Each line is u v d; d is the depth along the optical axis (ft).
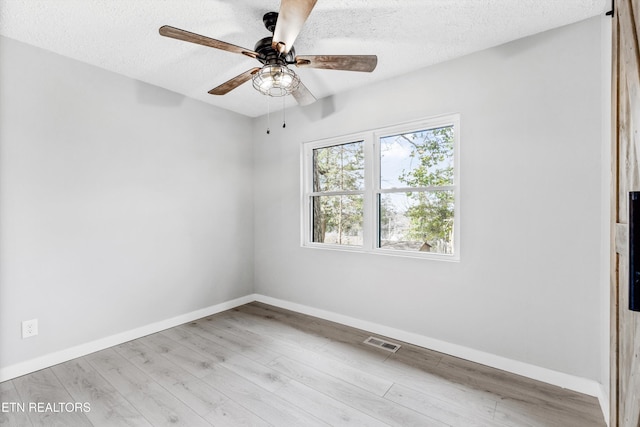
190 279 10.31
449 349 7.80
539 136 6.61
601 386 5.92
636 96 3.07
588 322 6.12
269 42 6.04
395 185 9.15
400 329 8.66
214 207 11.05
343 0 5.63
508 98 6.98
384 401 5.98
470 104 7.50
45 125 7.24
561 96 6.37
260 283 12.34
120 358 7.69
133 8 5.82
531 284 6.73
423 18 6.18
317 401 5.98
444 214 8.24
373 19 6.21
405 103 8.54
